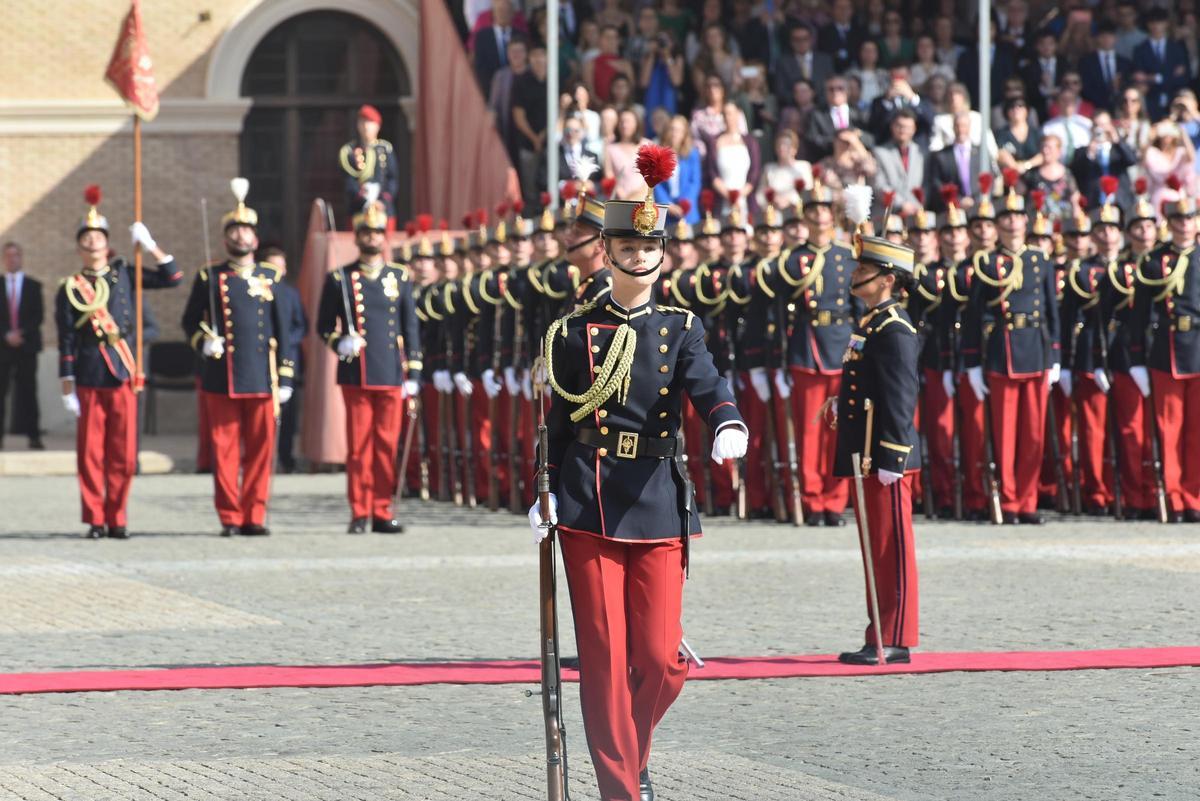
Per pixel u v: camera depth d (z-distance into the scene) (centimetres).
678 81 6575
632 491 1917
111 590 3578
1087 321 4866
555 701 1834
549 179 6141
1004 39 6669
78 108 7969
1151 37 6662
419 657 2848
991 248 4728
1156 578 3647
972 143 6272
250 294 4528
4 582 3694
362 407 4562
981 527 4647
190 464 6812
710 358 1964
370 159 6247
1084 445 4928
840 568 3825
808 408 4638
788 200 5912
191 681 2656
